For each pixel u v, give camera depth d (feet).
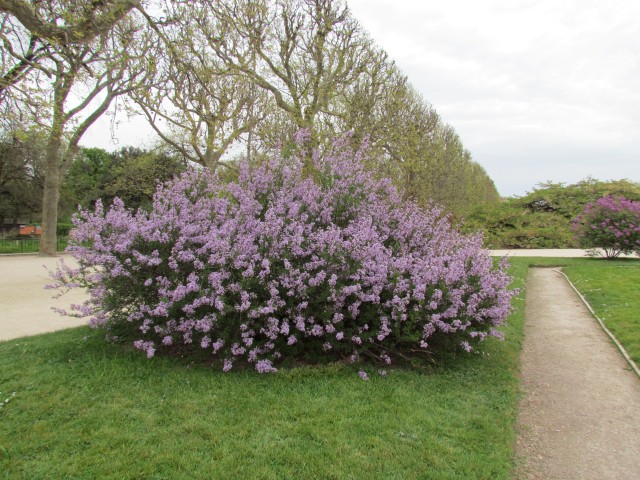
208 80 42.24
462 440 11.55
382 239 17.78
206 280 14.99
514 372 17.15
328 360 16.52
